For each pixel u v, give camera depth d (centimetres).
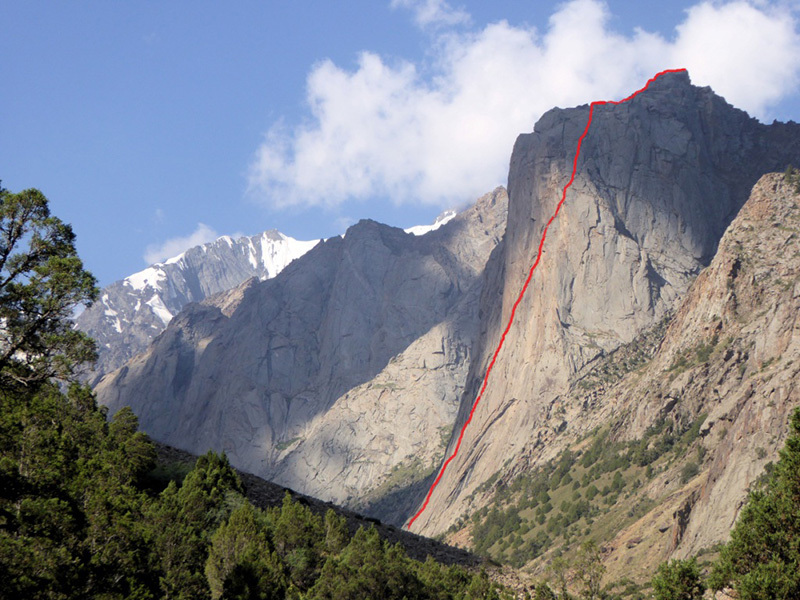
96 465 7269
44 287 4762
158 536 7169
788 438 7006
